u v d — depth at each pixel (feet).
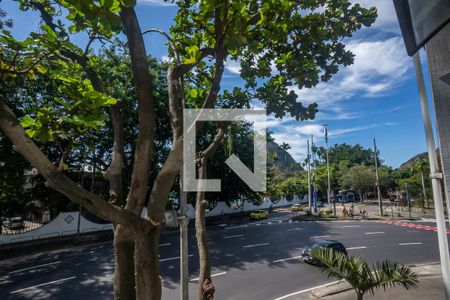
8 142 58.90
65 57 14.89
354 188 199.00
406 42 12.44
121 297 11.26
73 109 9.41
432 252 56.44
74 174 75.46
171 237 74.90
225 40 13.44
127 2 8.79
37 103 52.54
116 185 13.16
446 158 15.56
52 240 66.95
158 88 72.79
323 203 199.82
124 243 11.55
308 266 48.85
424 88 16.34
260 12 15.69
